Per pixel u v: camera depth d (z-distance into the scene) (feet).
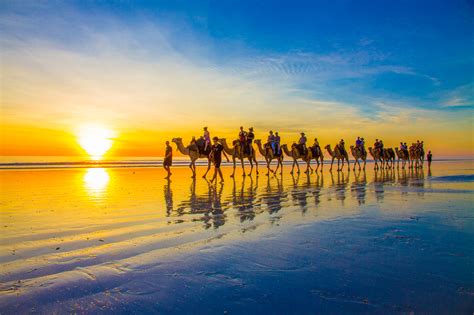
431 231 19.44
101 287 11.75
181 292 11.24
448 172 83.92
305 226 21.31
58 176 69.15
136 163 147.54
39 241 18.01
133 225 21.99
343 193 39.06
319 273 12.84
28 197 35.91
